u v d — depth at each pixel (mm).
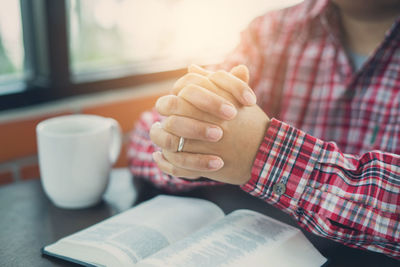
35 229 586
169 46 1084
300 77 847
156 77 1012
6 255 532
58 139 601
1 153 827
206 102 526
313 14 840
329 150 547
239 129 541
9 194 680
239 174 553
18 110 841
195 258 474
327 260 520
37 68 890
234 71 583
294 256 500
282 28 883
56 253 526
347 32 811
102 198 667
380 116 761
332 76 814
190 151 544
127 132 970
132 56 1026
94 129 667
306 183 540
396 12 747
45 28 844
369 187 536
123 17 979
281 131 545
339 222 530
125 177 736
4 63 862
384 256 539
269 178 545
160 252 484
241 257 479
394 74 753
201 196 667
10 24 851
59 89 884
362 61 800
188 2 1080
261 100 898
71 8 899
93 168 623
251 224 541
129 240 518
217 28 1165
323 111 821
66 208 641
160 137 553
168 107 544
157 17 1035
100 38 961
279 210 629
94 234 532
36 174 872
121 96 944
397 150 738
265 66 896
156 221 557
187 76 573
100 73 956
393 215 528
